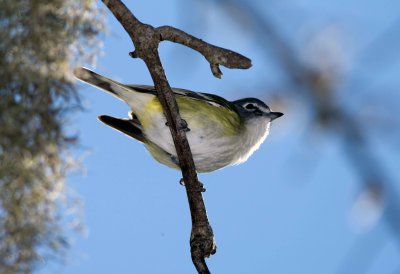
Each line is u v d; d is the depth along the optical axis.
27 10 8.27
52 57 8.30
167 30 9.12
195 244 9.61
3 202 8.02
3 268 7.88
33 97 8.20
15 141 8.04
